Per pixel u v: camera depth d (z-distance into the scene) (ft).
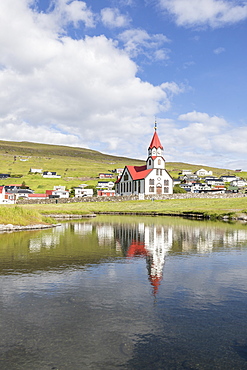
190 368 26.25
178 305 39.83
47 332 32.30
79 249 83.35
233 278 53.26
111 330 32.78
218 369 26.08
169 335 31.78
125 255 74.49
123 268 60.44
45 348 29.17
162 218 222.69
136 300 41.57
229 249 84.33
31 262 65.62
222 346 29.76
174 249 84.17
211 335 31.83
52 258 70.23
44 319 35.40
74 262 65.98
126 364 26.78
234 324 34.35
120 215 267.80
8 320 35.12
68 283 49.62
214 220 200.23
